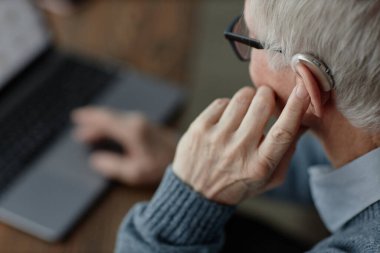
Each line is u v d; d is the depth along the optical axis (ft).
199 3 3.89
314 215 4.58
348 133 1.93
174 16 3.77
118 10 3.78
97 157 3.04
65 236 2.78
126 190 3.00
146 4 3.83
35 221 2.78
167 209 2.25
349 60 1.57
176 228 2.26
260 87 2.01
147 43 3.62
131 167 2.99
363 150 1.97
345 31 1.51
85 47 3.59
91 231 2.82
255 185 2.15
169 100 3.37
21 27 3.35
